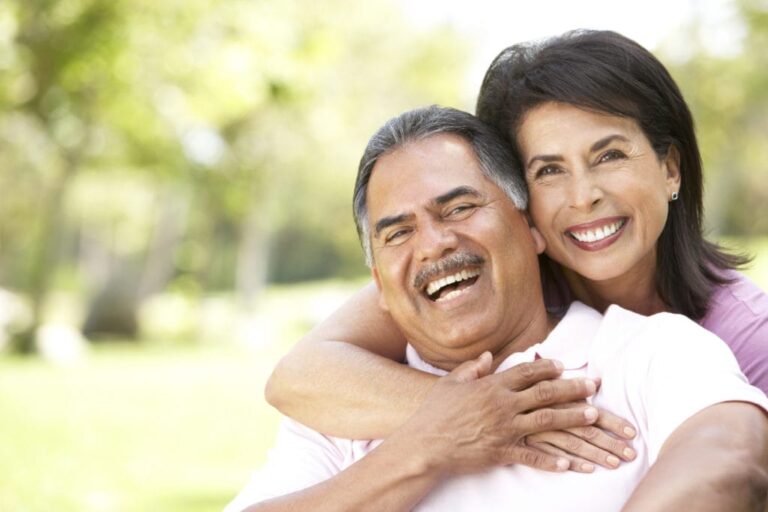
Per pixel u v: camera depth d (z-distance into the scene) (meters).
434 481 2.46
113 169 19.47
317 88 12.35
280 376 2.85
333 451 2.79
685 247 3.11
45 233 22.41
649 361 2.44
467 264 2.61
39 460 10.16
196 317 30.30
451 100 27.19
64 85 11.05
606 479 2.39
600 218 2.79
